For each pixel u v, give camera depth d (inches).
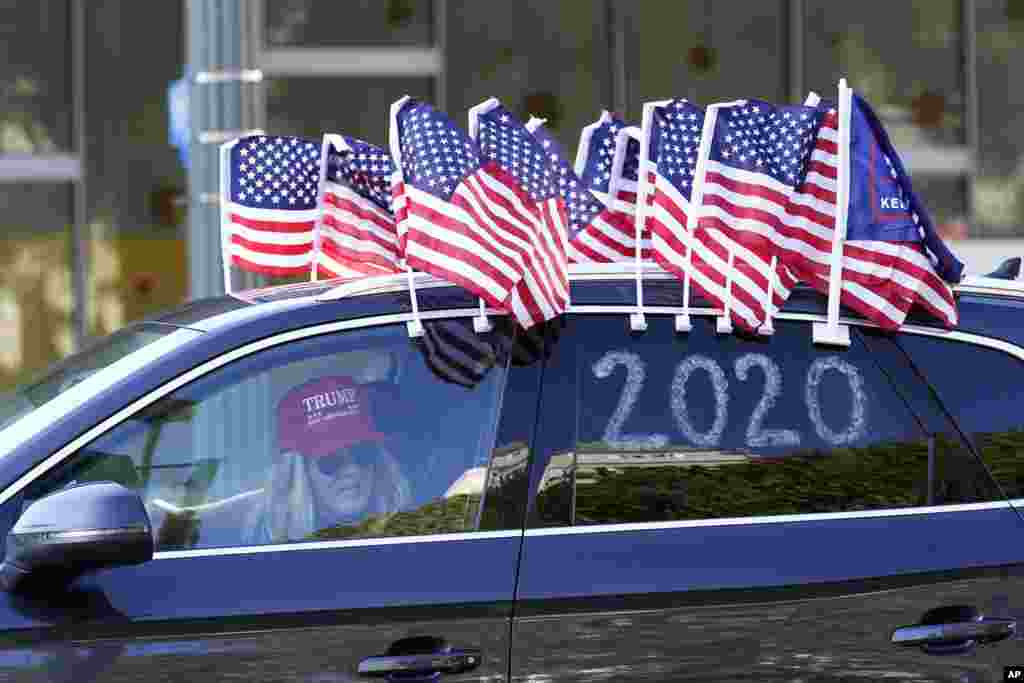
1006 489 585.0
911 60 1808.6
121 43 1685.5
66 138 1679.4
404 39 1717.5
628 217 682.8
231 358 545.0
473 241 564.4
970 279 633.0
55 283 1678.2
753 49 1776.6
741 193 595.2
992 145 1825.8
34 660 492.7
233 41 946.7
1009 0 1824.6
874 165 603.5
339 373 553.0
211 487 531.8
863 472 574.2
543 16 1737.2
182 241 1705.2
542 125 678.5
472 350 564.7
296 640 511.5
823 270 598.5
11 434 535.8
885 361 593.0
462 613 522.9
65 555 479.8
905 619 554.9
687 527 550.3
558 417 559.2
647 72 1755.7
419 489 544.1
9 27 1658.5
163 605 507.2
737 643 538.9
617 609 531.8
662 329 579.8
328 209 696.4
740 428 570.6
